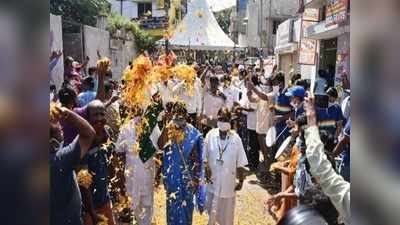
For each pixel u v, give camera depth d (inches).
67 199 108.2
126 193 203.8
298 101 236.7
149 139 200.2
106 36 773.9
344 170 144.7
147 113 201.8
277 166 191.2
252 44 1168.2
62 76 407.5
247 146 371.2
